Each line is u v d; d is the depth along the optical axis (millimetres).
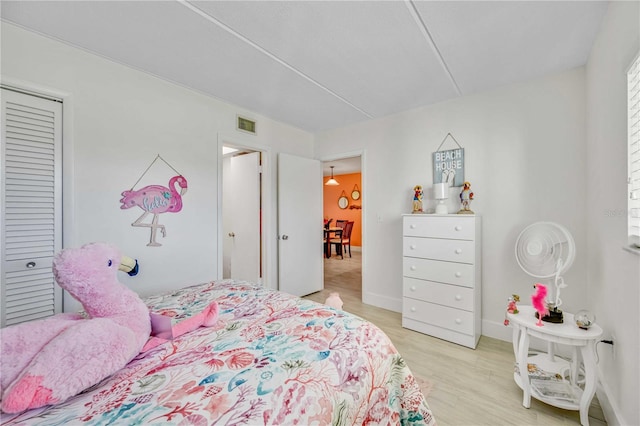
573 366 1606
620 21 1292
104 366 749
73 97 1812
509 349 2199
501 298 2365
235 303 1394
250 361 858
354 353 956
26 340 726
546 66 2025
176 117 2361
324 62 1993
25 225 1644
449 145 2648
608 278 1512
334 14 1489
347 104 2797
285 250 3357
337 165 6230
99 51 1859
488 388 1720
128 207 2068
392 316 2924
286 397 722
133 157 2096
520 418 1471
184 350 941
